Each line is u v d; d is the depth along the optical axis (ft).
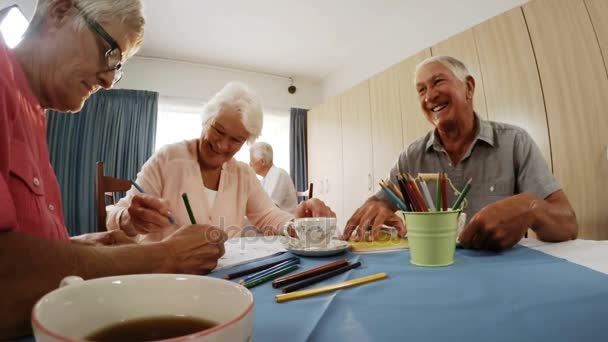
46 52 1.82
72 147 8.46
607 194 4.00
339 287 1.28
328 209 3.01
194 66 10.66
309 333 0.87
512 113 4.93
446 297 1.13
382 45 8.98
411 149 4.06
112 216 2.80
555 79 4.49
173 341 0.47
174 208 3.28
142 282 0.81
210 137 3.37
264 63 10.86
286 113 12.06
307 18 8.34
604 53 4.09
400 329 0.88
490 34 5.24
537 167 3.07
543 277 1.32
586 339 0.79
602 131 4.07
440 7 7.11
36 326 0.51
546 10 4.59
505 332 0.84
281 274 1.56
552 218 2.08
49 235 1.68
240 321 0.56
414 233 1.69
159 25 8.45
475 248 2.01
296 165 11.52
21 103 1.61
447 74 3.45
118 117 9.07
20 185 1.47
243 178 3.89
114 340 0.69
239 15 8.11
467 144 3.58
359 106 8.45
